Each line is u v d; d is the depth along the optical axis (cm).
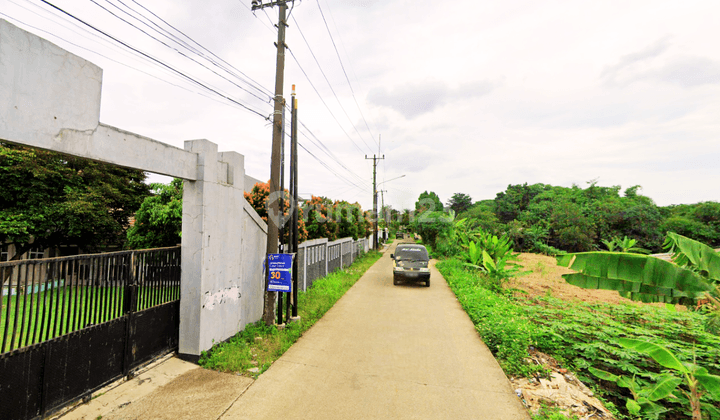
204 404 396
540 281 1528
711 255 448
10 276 298
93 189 1200
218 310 554
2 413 289
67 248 1403
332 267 1511
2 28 272
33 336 320
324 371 506
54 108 313
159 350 488
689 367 455
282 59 721
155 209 881
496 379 494
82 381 371
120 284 426
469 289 1084
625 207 3434
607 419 412
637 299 501
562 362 593
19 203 1066
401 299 1051
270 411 390
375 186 3484
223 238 567
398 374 502
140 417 363
